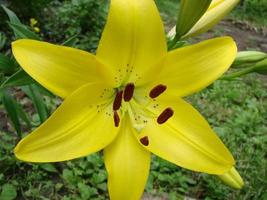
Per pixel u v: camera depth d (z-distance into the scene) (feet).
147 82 0.72
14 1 2.73
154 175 1.81
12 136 1.86
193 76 0.70
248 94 2.64
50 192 1.68
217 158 0.71
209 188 1.80
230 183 0.79
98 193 1.72
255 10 4.65
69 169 1.77
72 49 0.63
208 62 0.69
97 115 0.71
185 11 0.71
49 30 2.87
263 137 2.13
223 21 4.25
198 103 2.37
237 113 2.37
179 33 0.74
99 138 0.70
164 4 4.13
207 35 3.63
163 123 0.74
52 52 0.62
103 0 3.19
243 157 1.98
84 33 2.97
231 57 0.68
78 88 0.65
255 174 1.79
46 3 2.85
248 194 1.73
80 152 0.67
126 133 0.74
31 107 2.03
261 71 0.82
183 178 1.81
